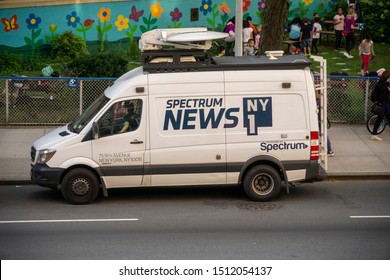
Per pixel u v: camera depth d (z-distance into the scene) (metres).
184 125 13.12
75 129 13.36
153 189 14.54
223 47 23.88
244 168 13.23
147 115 13.08
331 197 13.84
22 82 19.14
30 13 25.59
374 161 16.45
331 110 19.73
